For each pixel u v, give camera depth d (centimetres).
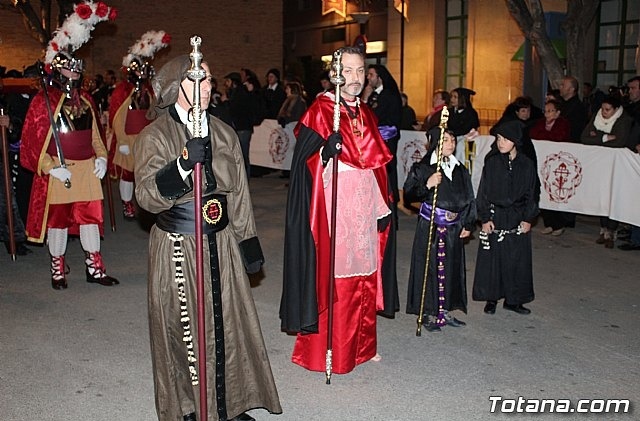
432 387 476
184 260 363
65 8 1584
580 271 757
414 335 573
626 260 803
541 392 470
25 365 510
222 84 2358
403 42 2133
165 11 2230
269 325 593
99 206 698
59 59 650
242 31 2362
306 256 459
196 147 330
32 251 842
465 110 1012
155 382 375
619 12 1752
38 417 434
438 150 548
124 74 1016
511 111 969
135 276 738
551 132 923
